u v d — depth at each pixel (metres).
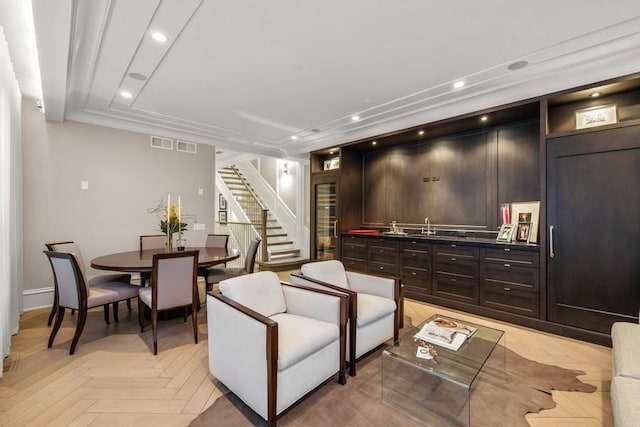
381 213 5.42
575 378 2.27
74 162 4.16
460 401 2.00
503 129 3.96
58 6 1.84
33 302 3.78
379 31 2.34
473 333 2.27
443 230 4.57
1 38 2.32
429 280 4.14
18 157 3.40
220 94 3.56
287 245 7.45
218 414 1.86
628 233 2.70
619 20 2.20
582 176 2.92
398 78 3.14
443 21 2.21
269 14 2.13
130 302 3.96
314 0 1.99
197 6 2.04
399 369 2.29
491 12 2.12
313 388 1.99
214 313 2.13
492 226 4.06
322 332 2.04
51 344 2.72
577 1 2.01
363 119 4.48
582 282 2.92
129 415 1.83
